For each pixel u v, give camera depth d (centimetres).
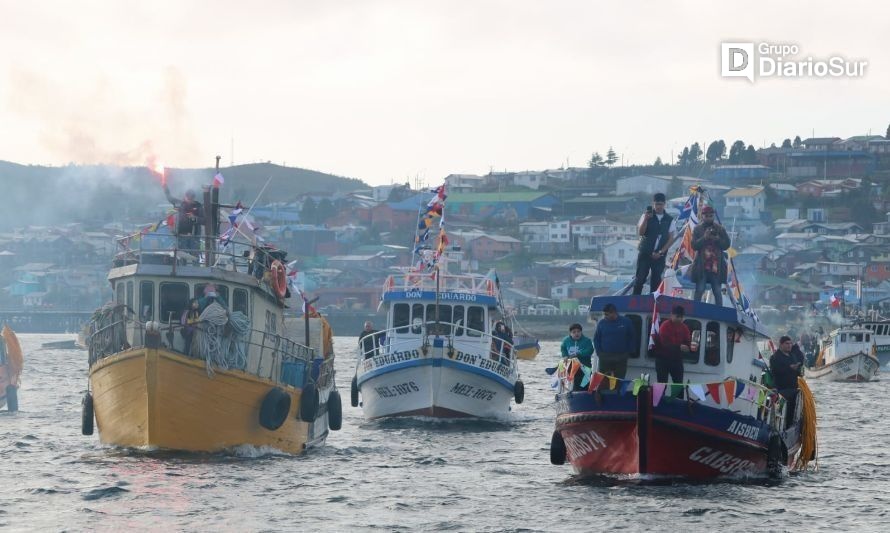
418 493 5238
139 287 5800
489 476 5819
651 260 5747
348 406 10606
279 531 4359
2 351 9019
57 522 4403
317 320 7344
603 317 5478
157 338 5525
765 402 5516
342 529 4419
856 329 17825
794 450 6150
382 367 8606
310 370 6531
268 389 5991
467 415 8644
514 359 9131
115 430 5844
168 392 5559
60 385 12612
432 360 8488
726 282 5844
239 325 5759
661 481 5331
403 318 8888
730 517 4666
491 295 8906
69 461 5800
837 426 9000
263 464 5822
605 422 5253
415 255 9406
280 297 6303
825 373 17612
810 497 5191
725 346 5497
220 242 6369
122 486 5059
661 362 5244
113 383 5731
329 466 6016
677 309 5241
